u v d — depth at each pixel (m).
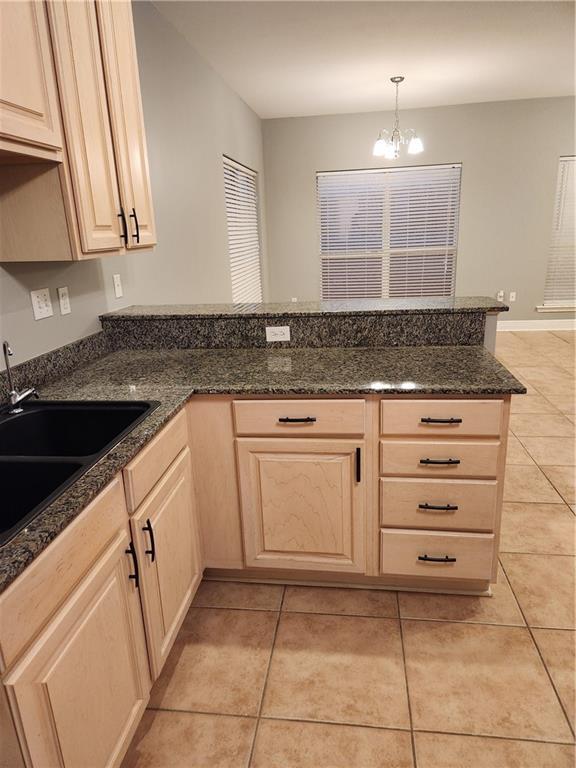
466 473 1.75
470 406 1.68
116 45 1.78
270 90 4.68
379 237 6.32
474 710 1.51
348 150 5.98
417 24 3.29
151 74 2.84
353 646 1.76
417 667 1.66
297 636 1.81
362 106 5.53
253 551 1.97
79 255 1.58
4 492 1.27
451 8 3.08
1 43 1.22
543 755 1.38
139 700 1.38
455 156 5.90
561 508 2.53
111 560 1.20
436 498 1.79
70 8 1.49
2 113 1.22
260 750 1.42
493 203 6.02
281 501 1.88
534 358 5.20
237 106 4.78
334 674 1.65
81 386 1.86
